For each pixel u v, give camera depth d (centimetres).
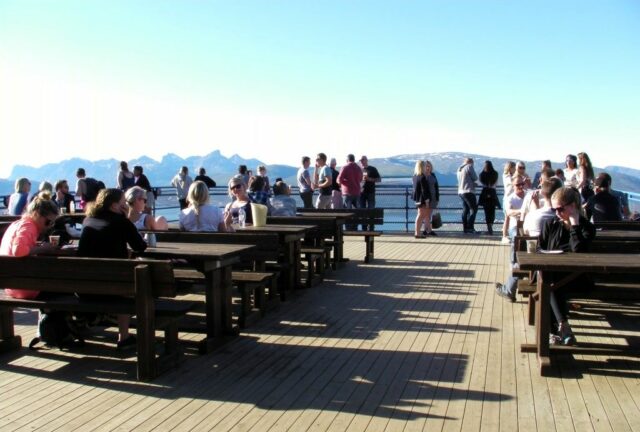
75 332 554
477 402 426
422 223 1574
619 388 450
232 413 409
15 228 525
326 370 496
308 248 902
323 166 1491
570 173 1216
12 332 554
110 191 541
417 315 685
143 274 465
